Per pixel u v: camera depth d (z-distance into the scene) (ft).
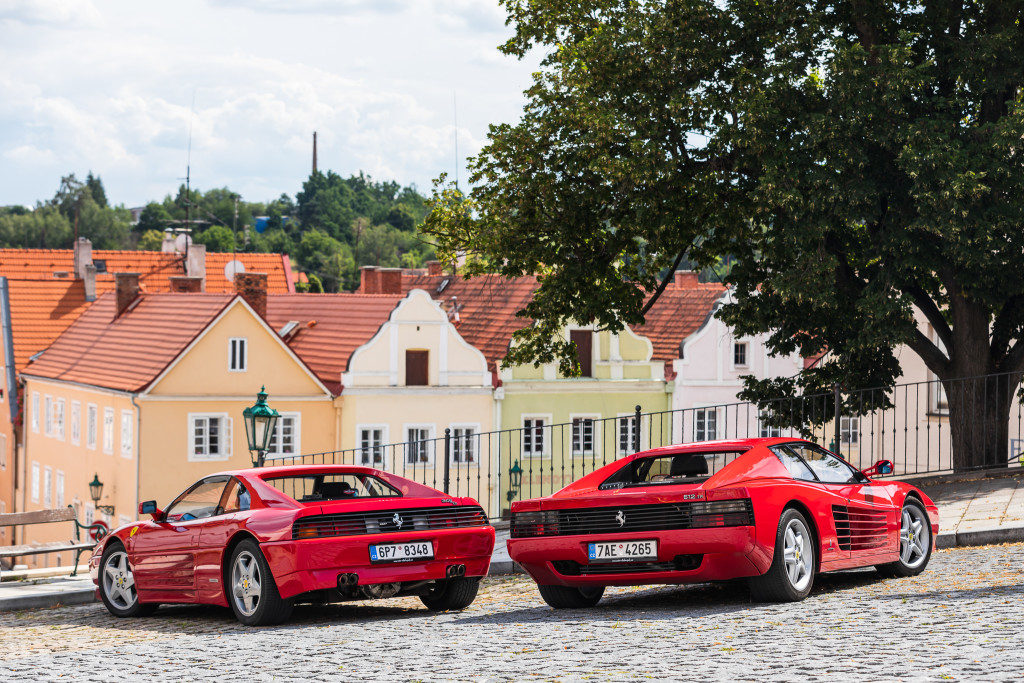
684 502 35.37
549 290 89.61
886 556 40.19
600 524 36.47
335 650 31.91
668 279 94.02
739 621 32.60
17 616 47.34
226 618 42.32
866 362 89.25
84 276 222.69
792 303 88.02
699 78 82.58
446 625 36.37
